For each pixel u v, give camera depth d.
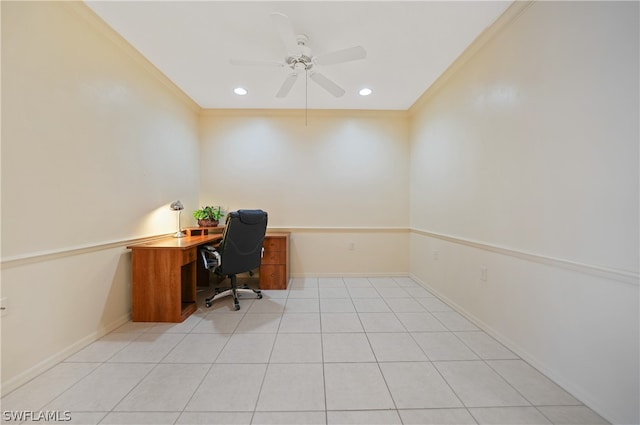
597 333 1.32
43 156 1.62
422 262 3.47
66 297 1.77
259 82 2.94
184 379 1.56
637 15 1.16
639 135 1.15
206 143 3.80
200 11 1.87
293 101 3.50
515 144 1.86
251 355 1.83
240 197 3.83
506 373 1.63
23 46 1.51
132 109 2.40
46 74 1.64
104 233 2.09
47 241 1.64
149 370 1.64
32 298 1.56
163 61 2.52
